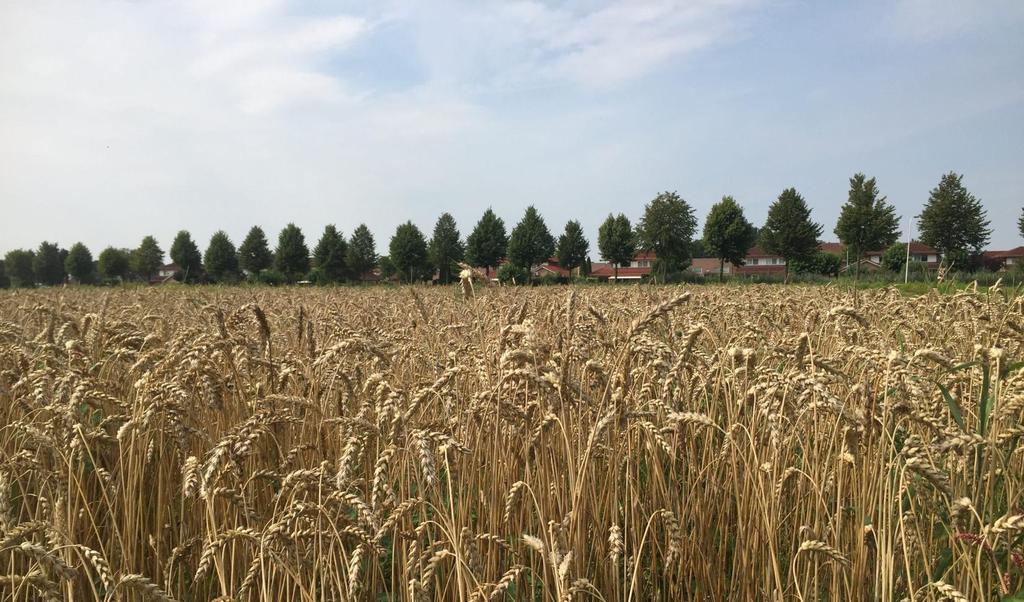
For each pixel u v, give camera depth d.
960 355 7.80
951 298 10.66
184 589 5.16
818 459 5.21
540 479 4.98
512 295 12.52
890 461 3.99
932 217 79.50
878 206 83.44
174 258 126.44
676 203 98.44
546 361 5.14
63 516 4.65
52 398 5.86
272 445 5.91
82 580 4.67
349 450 4.15
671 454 4.73
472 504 5.79
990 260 80.00
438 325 9.97
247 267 125.88
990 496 4.23
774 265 139.00
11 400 7.07
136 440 5.30
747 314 10.77
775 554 4.32
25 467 5.42
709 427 5.38
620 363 4.71
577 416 4.86
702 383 5.90
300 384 6.70
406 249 104.25
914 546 4.50
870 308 10.74
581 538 4.40
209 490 4.25
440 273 105.62
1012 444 5.03
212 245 124.81
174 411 5.12
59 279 150.25
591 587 3.81
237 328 7.64
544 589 4.18
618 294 18.00
